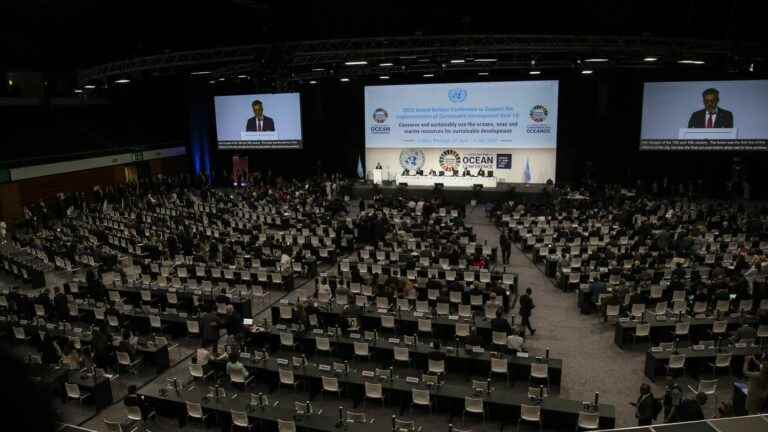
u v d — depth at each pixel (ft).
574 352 59.36
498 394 45.60
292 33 82.79
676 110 129.49
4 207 124.47
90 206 133.39
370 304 68.49
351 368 55.67
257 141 162.20
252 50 90.02
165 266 80.89
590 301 69.31
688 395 49.93
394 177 148.97
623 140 140.97
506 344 55.72
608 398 49.90
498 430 45.19
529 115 137.28
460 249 84.07
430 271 75.77
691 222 98.32
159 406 48.21
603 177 144.15
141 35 83.92
